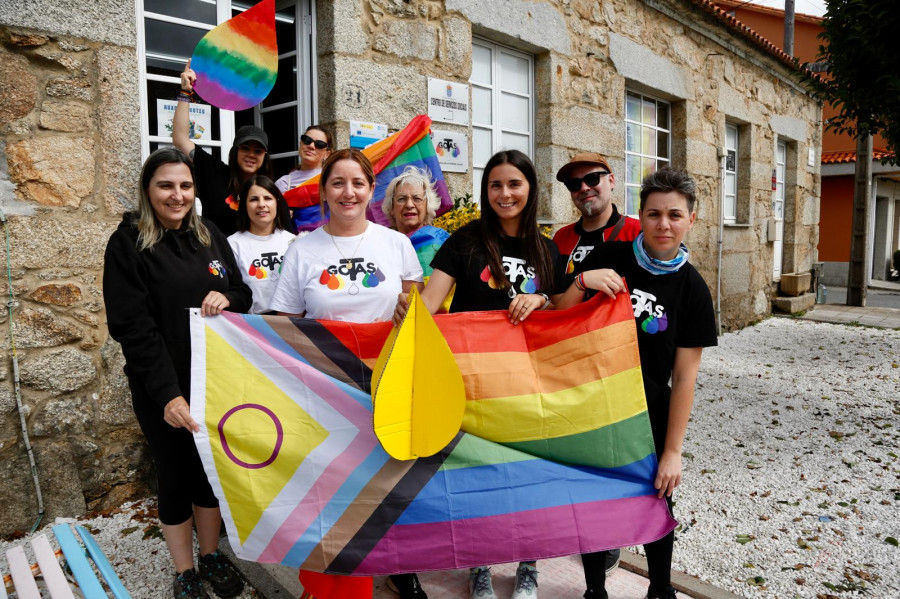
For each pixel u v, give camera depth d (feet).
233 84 10.74
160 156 7.28
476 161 18.47
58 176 10.29
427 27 15.88
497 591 8.36
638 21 23.84
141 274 7.32
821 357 24.90
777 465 13.39
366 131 14.56
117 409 10.97
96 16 10.53
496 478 7.09
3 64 9.72
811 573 9.12
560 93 20.21
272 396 7.13
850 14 16.47
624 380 7.12
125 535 9.93
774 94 35.83
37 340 10.12
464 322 7.28
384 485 6.98
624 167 23.61
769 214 36.24
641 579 8.79
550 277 7.73
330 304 7.52
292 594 8.30
